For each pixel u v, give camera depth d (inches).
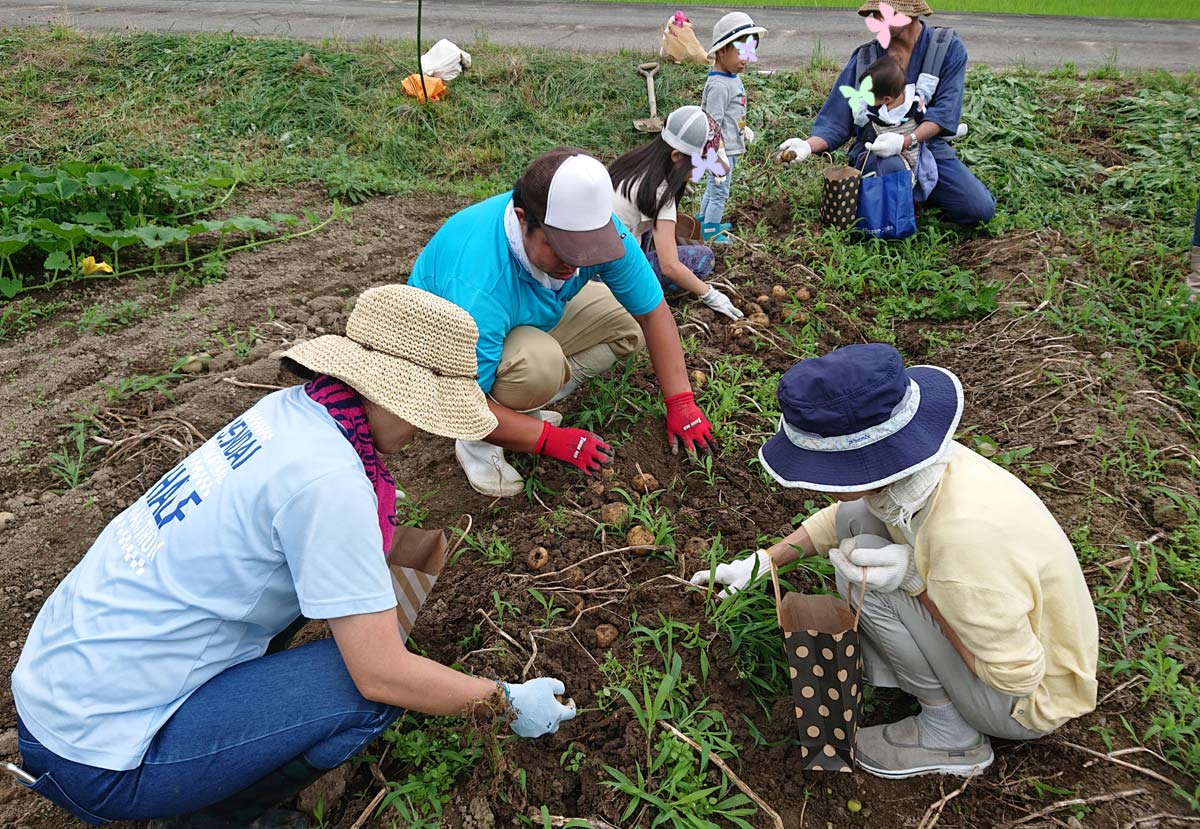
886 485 74.8
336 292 188.4
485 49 349.1
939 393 75.7
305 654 78.4
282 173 250.8
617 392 142.7
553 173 99.3
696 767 89.9
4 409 147.0
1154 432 135.9
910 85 199.6
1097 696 95.4
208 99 306.5
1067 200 225.6
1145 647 100.8
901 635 83.5
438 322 73.4
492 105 298.2
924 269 190.7
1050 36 418.3
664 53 331.9
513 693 82.8
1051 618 78.6
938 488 76.5
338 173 246.8
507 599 107.7
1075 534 115.5
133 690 70.8
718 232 201.9
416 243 213.9
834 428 73.1
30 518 125.8
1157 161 242.4
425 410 72.8
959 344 166.9
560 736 92.7
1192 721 90.4
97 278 186.9
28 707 71.6
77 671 70.4
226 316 176.2
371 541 71.4
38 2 457.1
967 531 74.2
